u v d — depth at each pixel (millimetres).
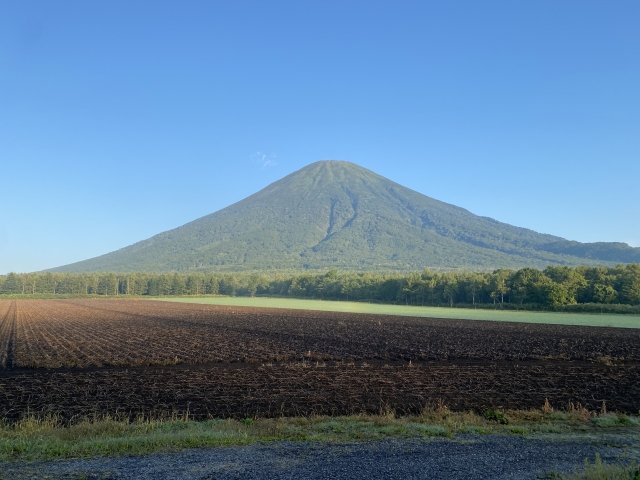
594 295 114875
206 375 29047
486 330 65750
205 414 19047
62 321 75750
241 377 28219
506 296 136500
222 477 10328
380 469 11094
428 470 11078
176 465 11125
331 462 11586
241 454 12172
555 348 46344
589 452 13047
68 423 17484
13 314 92062
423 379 27781
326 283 198625
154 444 12875
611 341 52969
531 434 15133
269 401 21422
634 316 97125
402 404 20938
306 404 20828
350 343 48781
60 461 11398
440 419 17406
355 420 17109
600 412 20109
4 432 14500
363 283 182875
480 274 149875
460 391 24203
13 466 10984
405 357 39375
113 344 46250
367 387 24938
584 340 53750
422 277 167000
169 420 17312
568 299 116625
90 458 11672
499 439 14328
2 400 21797
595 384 27172
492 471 11102
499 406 20938
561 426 16562
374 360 37656
